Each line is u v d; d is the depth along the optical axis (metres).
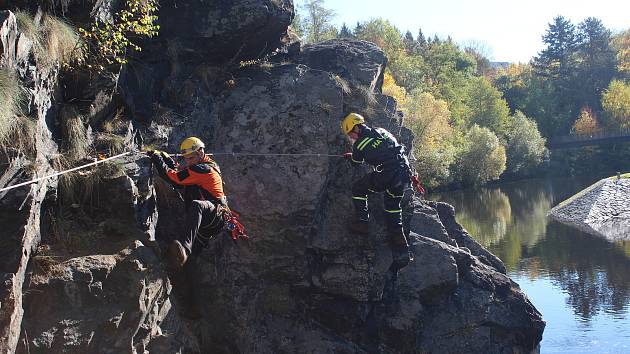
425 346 9.85
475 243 13.17
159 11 8.66
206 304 7.87
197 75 9.05
